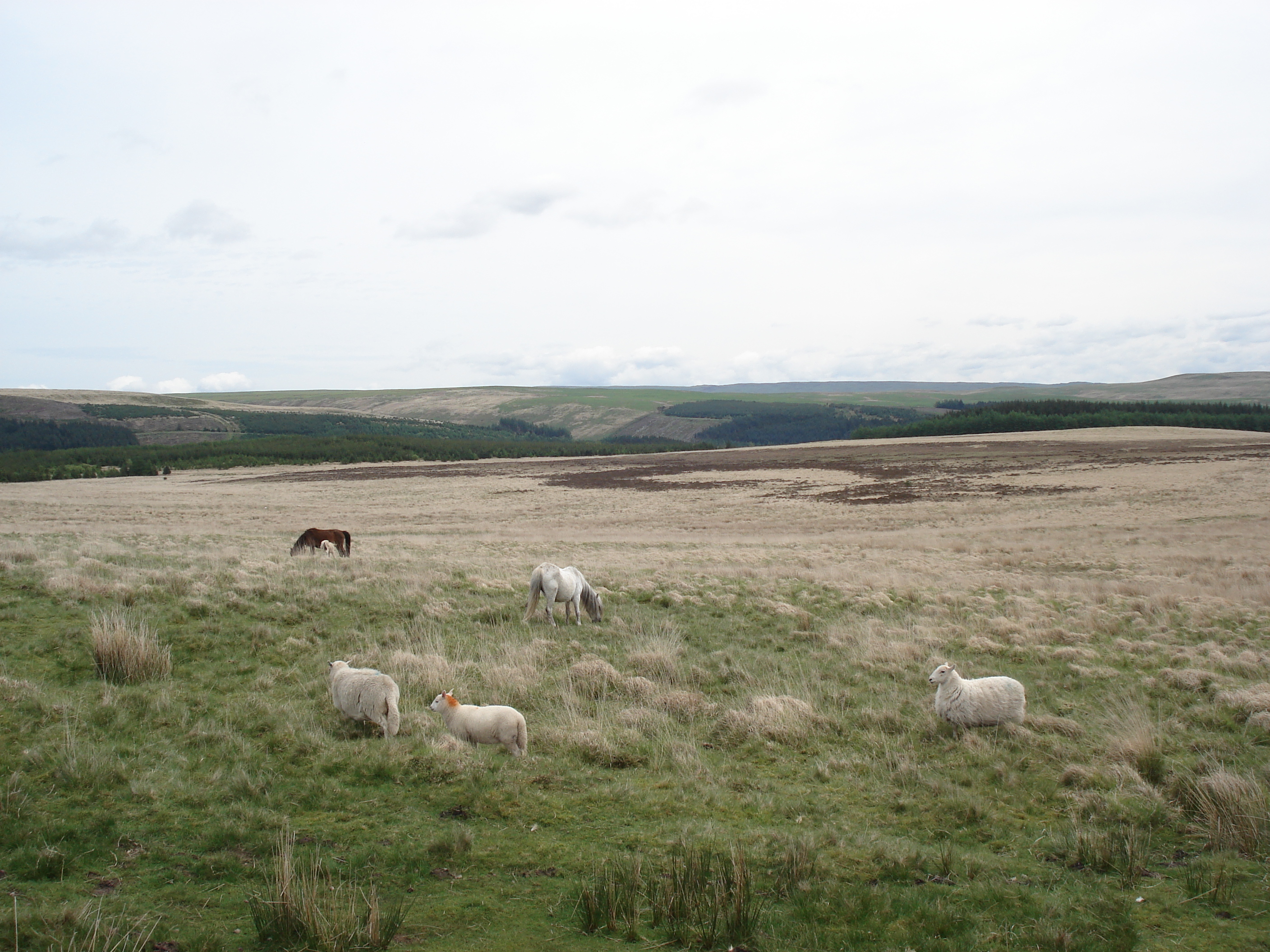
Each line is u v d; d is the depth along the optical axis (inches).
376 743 320.5
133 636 392.2
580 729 351.3
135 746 297.6
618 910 205.0
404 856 233.0
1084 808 284.2
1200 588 881.5
